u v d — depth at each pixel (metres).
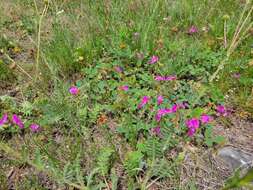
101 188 0.36
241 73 0.54
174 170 0.37
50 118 0.41
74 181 0.35
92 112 0.43
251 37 0.61
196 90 0.48
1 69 0.53
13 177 0.38
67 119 0.41
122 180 0.37
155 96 0.47
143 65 0.56
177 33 0.66
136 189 0.36
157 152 0.37
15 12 0.75
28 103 0.46
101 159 0.36
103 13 0.69
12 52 0.62
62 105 0.41
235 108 0.48
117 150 0.40
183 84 0.52
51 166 0.35
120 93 0.46
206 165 0.39
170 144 0.39
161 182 0.37
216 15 0.71
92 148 0.39
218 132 0.44
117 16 0.67
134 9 0.71
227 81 0.51
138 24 0.63
